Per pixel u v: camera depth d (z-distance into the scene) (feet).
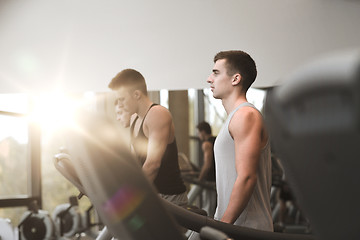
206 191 23.41
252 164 5.32
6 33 14.25
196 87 13.97
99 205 2.73
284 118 1.43
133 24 14.11
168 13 13.98
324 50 13.24
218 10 13.74
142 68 14.11
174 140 7.72
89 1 14.19
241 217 5.49
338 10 13.11
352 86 1.22
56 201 20.65
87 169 2.48
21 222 16.49
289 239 4.65
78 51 14.25
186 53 13.94
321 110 1.32
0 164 18.21
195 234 5.37
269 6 13.50
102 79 14.21
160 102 25.82
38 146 19.21
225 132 5.67
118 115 7.92
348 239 1.46
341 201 1.41
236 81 5.81
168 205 4.54
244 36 13.64
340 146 1.33
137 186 2.24
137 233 2.35
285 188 21.48
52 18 14.25
